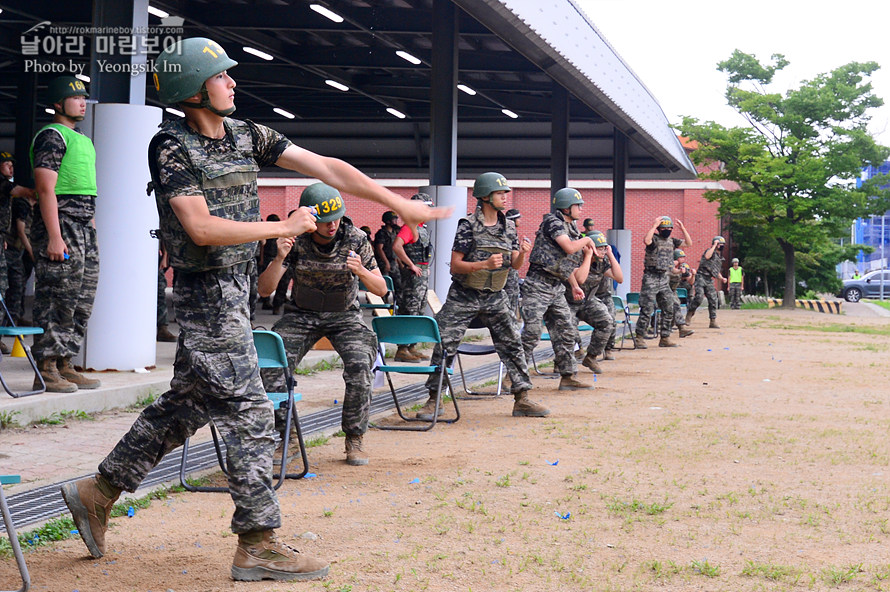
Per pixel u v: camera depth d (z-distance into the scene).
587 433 8.34
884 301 52.91
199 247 4.04
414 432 8.38
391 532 5.04
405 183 39.12
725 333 22.48
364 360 6.98
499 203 8.84
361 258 6.92
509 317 9.18
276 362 6.05
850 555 4.80
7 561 4.41
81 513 4.39
